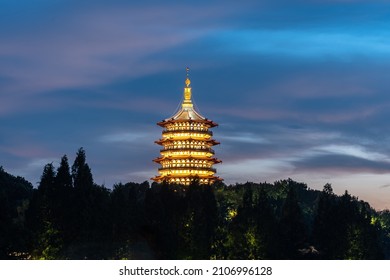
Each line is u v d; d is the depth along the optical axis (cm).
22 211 18650
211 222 17650
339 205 19700
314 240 19488
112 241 15800
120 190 16350
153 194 17812
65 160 16188
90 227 15688
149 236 16538
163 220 16762
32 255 14975
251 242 17512
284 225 19050
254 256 17462
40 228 15212
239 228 17675
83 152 16412
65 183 16025
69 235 15612
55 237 15325
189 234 16950
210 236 17350
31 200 15675
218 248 17575
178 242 16950
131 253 16038
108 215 15888
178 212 17425
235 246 17550
